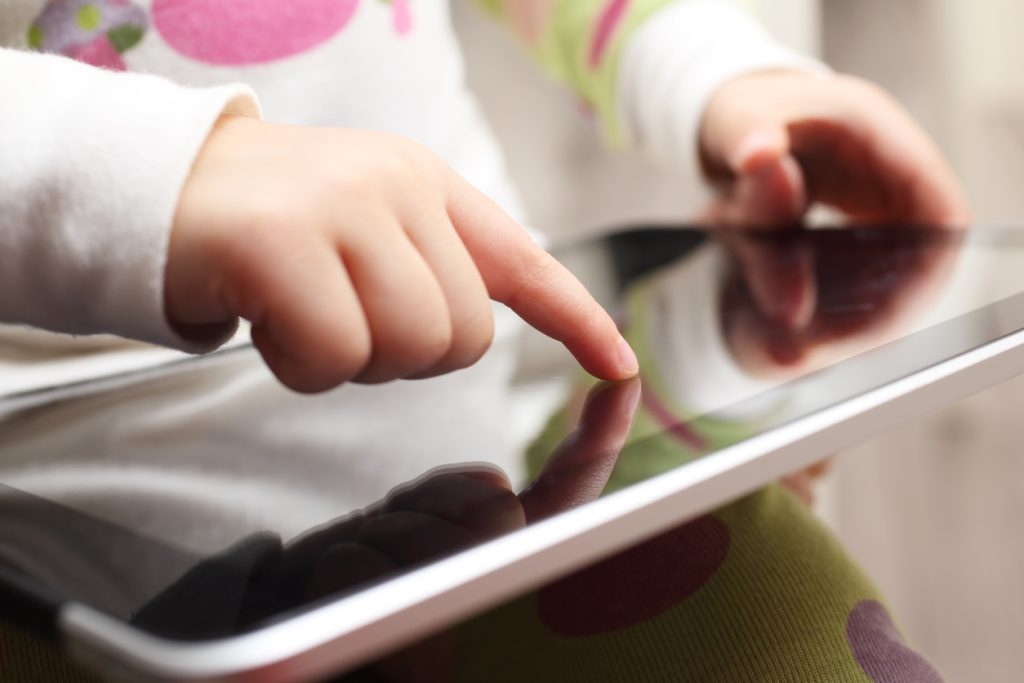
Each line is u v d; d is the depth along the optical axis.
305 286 0.24
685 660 0.30
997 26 0.81
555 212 0.78
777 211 0.46
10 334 0.35
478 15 0.74
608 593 0.31
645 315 0.35
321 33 0.40
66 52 0.36
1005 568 0.67
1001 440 0.77
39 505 0.24
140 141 0.26
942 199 0.44
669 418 0.26
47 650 0.28
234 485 0.24
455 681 0.32
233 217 0.25
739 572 0.31
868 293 0.35
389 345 0.25
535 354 0.33
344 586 0.20
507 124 0.76
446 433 0.27
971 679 0.60
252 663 0.19
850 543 0.70
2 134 0.26
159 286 0.25
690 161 0.48
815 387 0.26
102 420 0.29
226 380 0.32
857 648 0.30
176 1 0.37
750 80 0.47
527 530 0.21
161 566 0.21
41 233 0.26
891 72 0.83
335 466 0.25
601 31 0.54
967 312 0.31
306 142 0.27
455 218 0.27
